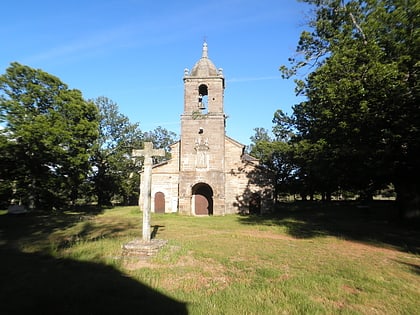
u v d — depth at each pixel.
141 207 34.31
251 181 32.66
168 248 11.27
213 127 32.12
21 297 6.22
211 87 32.53
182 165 31.84
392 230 18.02
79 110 34.12
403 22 15.09
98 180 47.69
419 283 7.61
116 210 36.28
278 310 5.67
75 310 5.55
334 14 19.78
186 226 20.14
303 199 50.66
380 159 16.94
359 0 18.09
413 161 17.39
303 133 27.77
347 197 54.56
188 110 32.44
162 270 8.47
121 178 50.06
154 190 34.03
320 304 6.04
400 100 15.03
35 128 29.12
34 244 12.37
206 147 31.89
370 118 15.72
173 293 6.53
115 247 11.41
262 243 13.27
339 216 27.17
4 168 29.06
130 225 20.56
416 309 5.92
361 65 16.06
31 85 30.98
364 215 27.23
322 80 17.41
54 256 10.03
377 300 6.37
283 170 46.62
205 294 6.52
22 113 30.30
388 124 16.20
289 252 11.27
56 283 7.17
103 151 47.59
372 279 7.78
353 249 12.09
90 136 34.59
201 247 11.99
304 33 20.47
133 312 5.50
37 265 8.90
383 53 15.30
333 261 9.83
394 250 12.01
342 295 6.62
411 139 15.66
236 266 9.03
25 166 30.17
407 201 20.38
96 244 11.99
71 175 33.50
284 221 23.55
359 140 17.19
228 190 32.69
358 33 17.98
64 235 15.55
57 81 33.31
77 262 9.24
